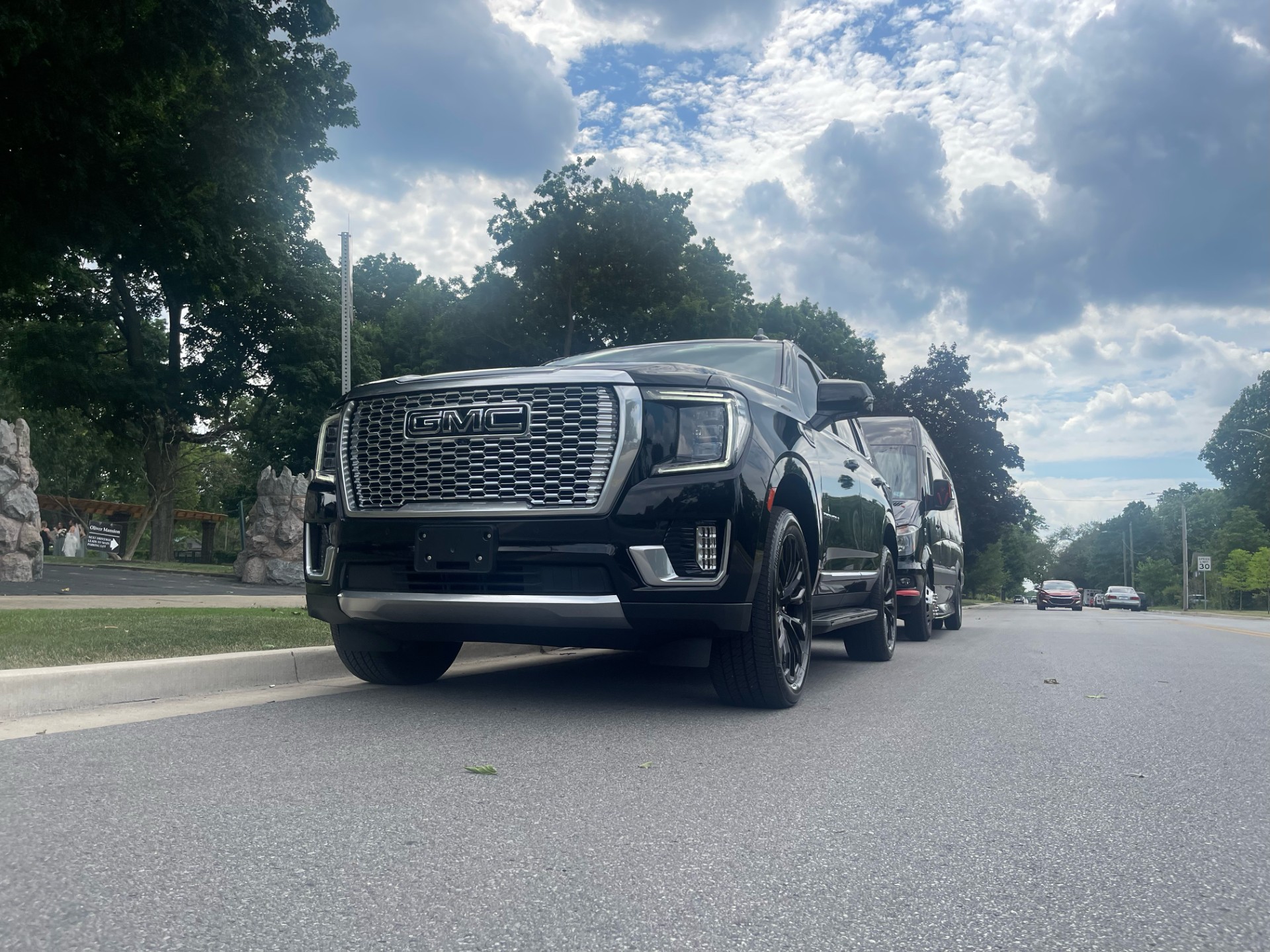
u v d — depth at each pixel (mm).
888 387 48094
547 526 4203
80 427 49281
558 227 32594
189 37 14383
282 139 19797
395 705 4688
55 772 3182
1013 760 3695
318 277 35875
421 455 4438
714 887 2203
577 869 2305
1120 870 2381
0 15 12188
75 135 14195
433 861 2336
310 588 4836
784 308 43625
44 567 19953
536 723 4285
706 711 4707
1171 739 4211
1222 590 87312
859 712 4820
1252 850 2568
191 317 35562
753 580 4352
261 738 3807
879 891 2199
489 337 33844
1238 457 92250
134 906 2002
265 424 37969
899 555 10555
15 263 15891
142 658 5098
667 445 4277
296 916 1973
